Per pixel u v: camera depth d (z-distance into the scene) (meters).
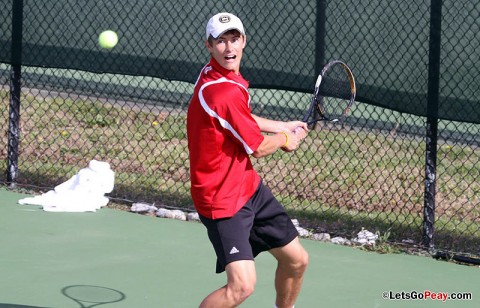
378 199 26.44
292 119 28.75
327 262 20.61
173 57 24.25
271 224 14.55
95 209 24.12
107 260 20.05
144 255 20.50
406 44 21.77
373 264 20.64
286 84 23.14
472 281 19.73
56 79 33.69
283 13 23.08
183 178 27.75
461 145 31.59
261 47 23.38
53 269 19.28
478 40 21.05
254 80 23.52
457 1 21.14
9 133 26.17
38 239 21.33
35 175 27.03
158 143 31.03
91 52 24.98
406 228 23.66
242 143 13.71
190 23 24.03
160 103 34.09
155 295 17.98
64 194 24.36
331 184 27.38
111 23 24.72
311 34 22.78
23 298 17.48
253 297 17.98
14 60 25.72
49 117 32.62
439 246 22.41
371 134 31.08
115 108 33.84
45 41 25.41
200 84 13.88
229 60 13.76
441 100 21.50
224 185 13.92
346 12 22.36
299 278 15.20
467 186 27.88
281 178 27.80
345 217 24.48
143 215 24.02
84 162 28.88
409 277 19.83
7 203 24.34
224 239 13.91
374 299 18.25
